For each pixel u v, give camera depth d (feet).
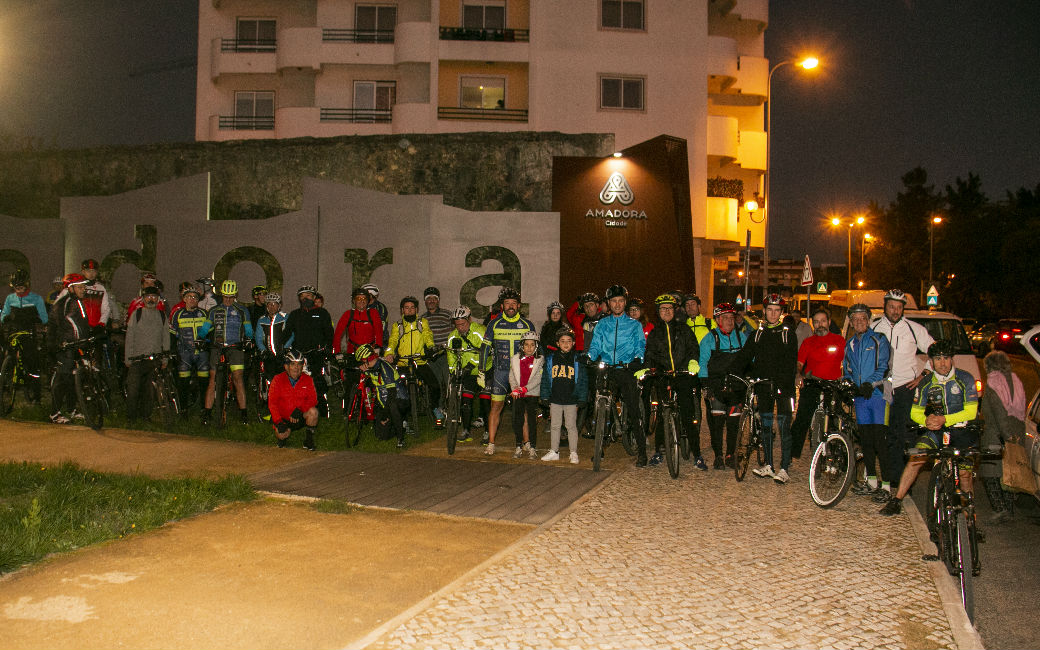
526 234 49.39
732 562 18.92
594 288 53.78
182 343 36.24
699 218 98.22
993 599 18.67
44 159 56.13
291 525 20.83
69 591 15.58
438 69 103.09
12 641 13.29
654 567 18.30
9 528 18.57
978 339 102.37
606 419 30.60
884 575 18.34
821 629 15.08
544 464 30.68
